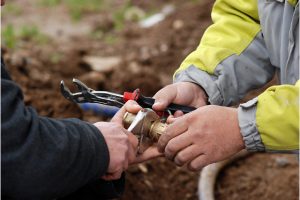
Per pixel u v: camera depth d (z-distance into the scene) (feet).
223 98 6.66
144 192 9.58
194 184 10.23
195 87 6.64
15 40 17.58
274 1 6.41
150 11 21.35
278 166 10.85
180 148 5.63
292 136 5.44
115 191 6.11
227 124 5.57
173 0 21.84
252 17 6.90
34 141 4.82
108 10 22.13
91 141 5.16
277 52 6.50
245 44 6.79
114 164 5.33
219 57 6.70
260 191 10.22
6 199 4.96
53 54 16.05
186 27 18.06
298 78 6.19
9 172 4.73
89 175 5.16
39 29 20.01
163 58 16.19
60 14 21.54
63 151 4.94
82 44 18.19
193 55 6.87
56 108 11.15
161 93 6.46
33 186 4.86
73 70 14.46
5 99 4.69
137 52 16.97
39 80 12.69
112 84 13.56
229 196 10.18
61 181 4.99
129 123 5.83
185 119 5.63
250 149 5.60
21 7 22.29
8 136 4.66
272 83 13.33
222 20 6.98
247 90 6.88
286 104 5.40
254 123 5.47
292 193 10.05
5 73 4.99
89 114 11.13
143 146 5.80
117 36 18.84
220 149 5.61
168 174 10.22
